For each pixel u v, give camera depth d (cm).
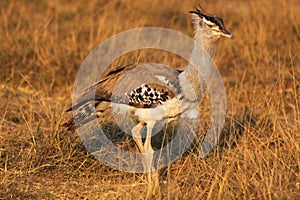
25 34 2872
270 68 2670
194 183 1633
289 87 2528
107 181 1767
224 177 1571
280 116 2238
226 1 3609
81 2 3528
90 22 3091
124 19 3212
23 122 2173
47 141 1878
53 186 1720
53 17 3312
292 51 2814
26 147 1925
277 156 1734
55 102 2386
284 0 3228
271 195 1508
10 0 3319
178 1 3503
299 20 3086
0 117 2192
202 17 1798
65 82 2583
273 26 3036
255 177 1634
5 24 2905
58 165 1800
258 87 2502
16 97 2416
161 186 1681
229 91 2433
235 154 1758
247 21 3134
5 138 1953
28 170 1780
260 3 3294
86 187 1723
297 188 1561
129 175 1803
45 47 2770
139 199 1573
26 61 2670
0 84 2520
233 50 2936
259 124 2112
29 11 3338
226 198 1525
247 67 2722
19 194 1625
